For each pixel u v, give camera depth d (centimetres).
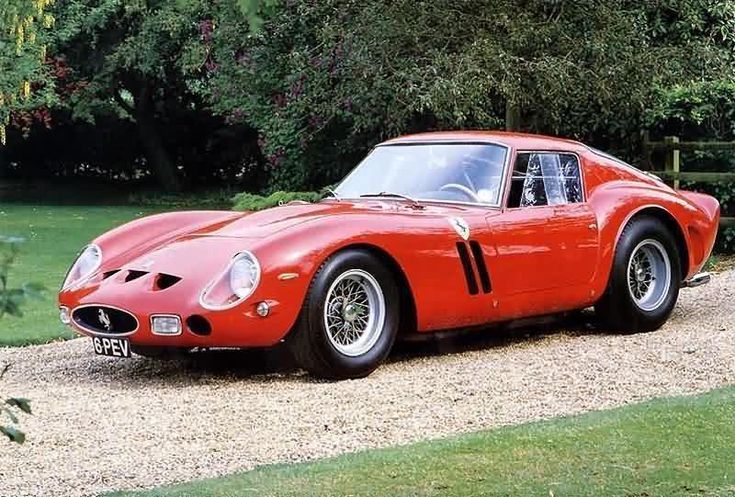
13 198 2541
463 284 646
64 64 2377
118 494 390
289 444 471
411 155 727
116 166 3011
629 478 380
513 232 670
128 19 2434
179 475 428
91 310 616
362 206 672
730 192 1223
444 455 421
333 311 598
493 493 369
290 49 1623
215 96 1873
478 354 675
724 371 604
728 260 1166
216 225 655
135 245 656
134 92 2644
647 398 545
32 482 421
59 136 2928
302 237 592
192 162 2883
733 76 1223
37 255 1348
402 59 1173
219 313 572
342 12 1232
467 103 1076
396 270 625
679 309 836
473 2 1138
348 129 1669
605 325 740
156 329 583
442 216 648
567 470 393
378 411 528
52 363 675
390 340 618
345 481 391
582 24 1147
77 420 516
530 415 517
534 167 701
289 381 604
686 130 1266
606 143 1304
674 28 1320
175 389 589
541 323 710
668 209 755
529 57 1132
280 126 1766
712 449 415
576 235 701
